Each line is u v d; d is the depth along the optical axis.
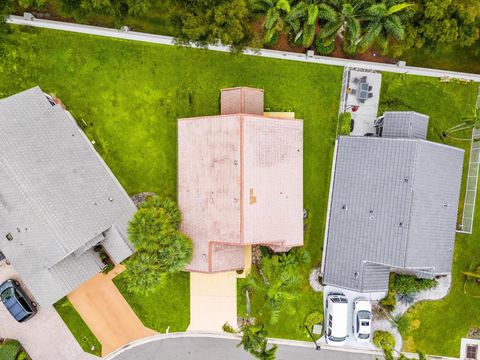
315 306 29.20
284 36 27.66
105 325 28.11
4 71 26.67
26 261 24.72
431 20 24.45
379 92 28.92
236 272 28.45
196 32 23.86
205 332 28.81
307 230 28.98
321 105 28.80
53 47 26.98
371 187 26.22
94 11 26.30
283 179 26.00
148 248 23.28
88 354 28.11
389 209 25.70
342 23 23.84
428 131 29.38
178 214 25.69
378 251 25.94
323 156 29.03
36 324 27.61
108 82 27.50
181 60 27.81
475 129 29.44
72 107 27.34
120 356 28.33
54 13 26.83
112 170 27.84
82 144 25.48
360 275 26.33
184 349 28.75
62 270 24.78
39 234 24.11
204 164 25.41
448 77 29.16
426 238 26.12
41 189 24.02
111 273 27.86
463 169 29.88
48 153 24.55
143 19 27.31
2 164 23.72
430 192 26.05
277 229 25.80
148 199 26.02
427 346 29.80
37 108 24.83
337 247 27.11
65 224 24.06
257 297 28.67
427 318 29.69
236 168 24.30
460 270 29.83
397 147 25.55
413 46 28.03
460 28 25.09
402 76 29.00
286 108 28.52
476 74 29.27
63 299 27.66
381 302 29.12
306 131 28.78
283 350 29.33
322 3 23.05
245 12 23.44
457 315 29.83
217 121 24.81
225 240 24.91
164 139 28.05
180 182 26.27
